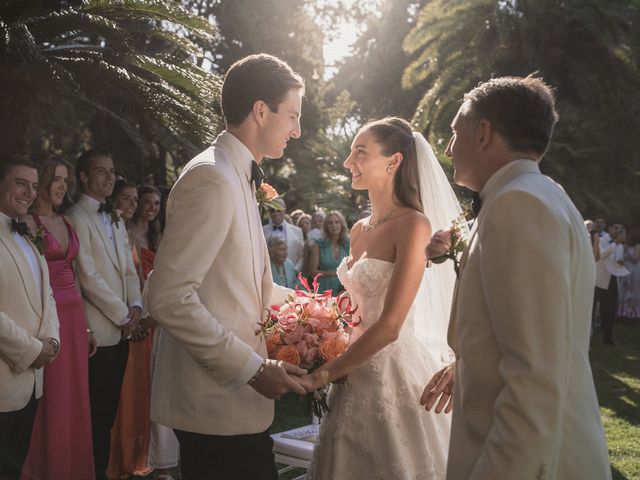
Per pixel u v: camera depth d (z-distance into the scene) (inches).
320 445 105.7
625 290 488.7
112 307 152.7
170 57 200.8
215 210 80.2
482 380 64.3
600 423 64.6
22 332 117.3
